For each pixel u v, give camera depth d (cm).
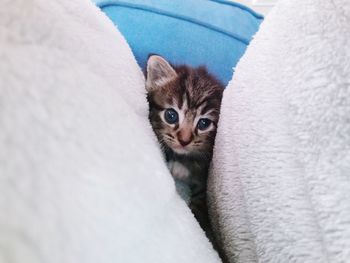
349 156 8
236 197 12
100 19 12
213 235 14
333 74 8
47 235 5
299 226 9
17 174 5
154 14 19
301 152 9
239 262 11
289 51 10
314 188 8
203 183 18
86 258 5
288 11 10
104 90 8
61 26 9
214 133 19
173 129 19
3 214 5
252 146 11
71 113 7
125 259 6
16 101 6
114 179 7
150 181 8
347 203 8
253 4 32
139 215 7
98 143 7
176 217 9
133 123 9
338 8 9
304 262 8
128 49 14
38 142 6
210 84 19
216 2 22
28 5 8
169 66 19
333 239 8
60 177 6
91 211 6
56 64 7
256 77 11
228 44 20
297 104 9
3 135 5
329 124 8
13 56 6
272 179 10
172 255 7
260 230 10
